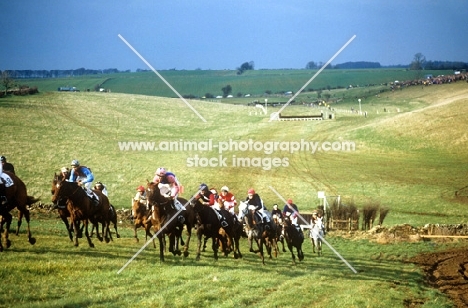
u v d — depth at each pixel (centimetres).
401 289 1945
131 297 1479
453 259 2781
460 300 1872
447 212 4762
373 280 2069
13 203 2017
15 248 2047
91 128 8562
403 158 7156
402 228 3653
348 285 1920
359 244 3228
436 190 5562
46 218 3525
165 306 1412
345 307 1574
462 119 8481
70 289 1516
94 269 1791
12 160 6003
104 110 10375
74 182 2123
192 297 1516
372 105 14250
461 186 5734
